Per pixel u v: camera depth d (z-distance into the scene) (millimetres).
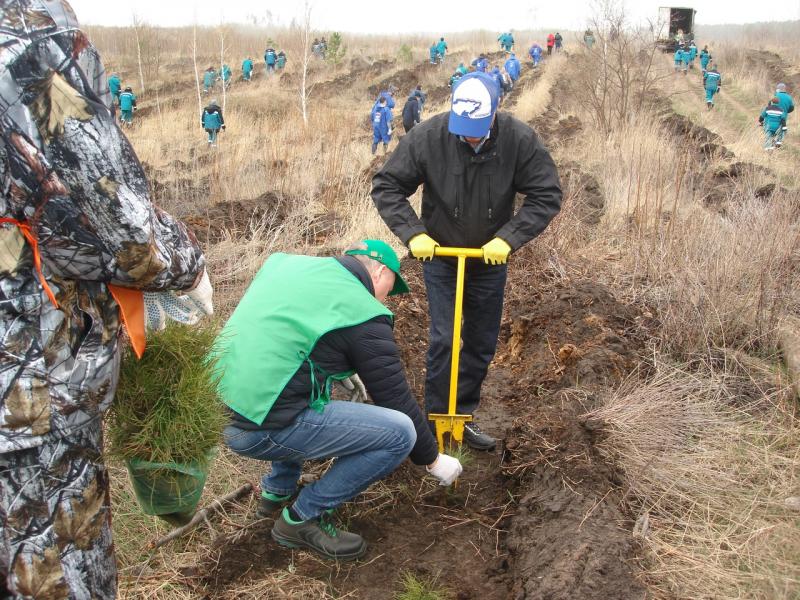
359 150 14164
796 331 4984
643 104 16609
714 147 13203
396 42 47156
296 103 25422
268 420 2865
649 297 5688
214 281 5918
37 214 1661
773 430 3980
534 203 3494
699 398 4344
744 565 2965
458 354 3545
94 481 1864
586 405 3949
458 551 3256
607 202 8531
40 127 1623
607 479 3357
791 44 42375
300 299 2871
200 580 3020
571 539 2918
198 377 2256
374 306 2906
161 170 12766
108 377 1870
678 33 32406
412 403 2986
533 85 27406
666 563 2955
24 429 1686
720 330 4992
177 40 40375
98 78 1741
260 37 42625
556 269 6434
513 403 4621
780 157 13844
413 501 3582
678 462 3586
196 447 2250
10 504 1734
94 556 1882
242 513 3438
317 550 3143
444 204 3568
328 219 8258
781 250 5621
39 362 1701
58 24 1661
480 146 3445
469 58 39531
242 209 8359
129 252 1761
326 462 3809
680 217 7137
